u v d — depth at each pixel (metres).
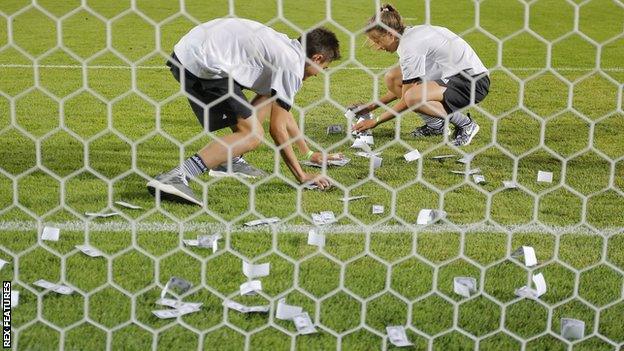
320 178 4.41
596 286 3.32
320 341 2.80
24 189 4.37
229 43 4.07
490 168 5.09
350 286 3.24
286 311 2.87
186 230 3.79
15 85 7.93
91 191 4.35
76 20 13.12
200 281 3.24
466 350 2.77
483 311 3.06
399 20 5.23
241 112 4.15
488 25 14.02
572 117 6.86
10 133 5.75
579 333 2.83
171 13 14.27
